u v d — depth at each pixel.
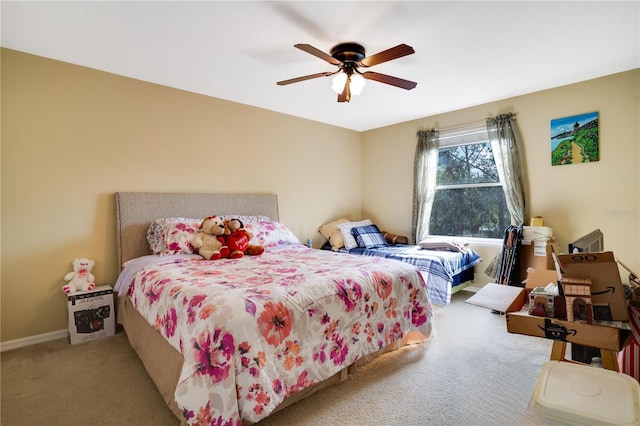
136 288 2.30
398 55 2.07
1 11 1.94
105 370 2.12
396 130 4.68
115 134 2.87
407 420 1.63
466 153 4.09
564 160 3.25
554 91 3.29
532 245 3.30
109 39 2.29
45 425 1.60
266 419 1.64
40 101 2.53
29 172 2.49
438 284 3.28
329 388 1.90
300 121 4.32
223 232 2.81
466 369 2.12
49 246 2.58
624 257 2.95
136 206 2.91
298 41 2.33
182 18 2.04
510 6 1.94
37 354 2.34
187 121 3.29
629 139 2.90
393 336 2.21
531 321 1.21
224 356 1.39
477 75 2.98
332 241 4.32
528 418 1.59
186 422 1.37
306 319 1.72
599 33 2.25
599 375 0.94
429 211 4.32
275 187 4.05
